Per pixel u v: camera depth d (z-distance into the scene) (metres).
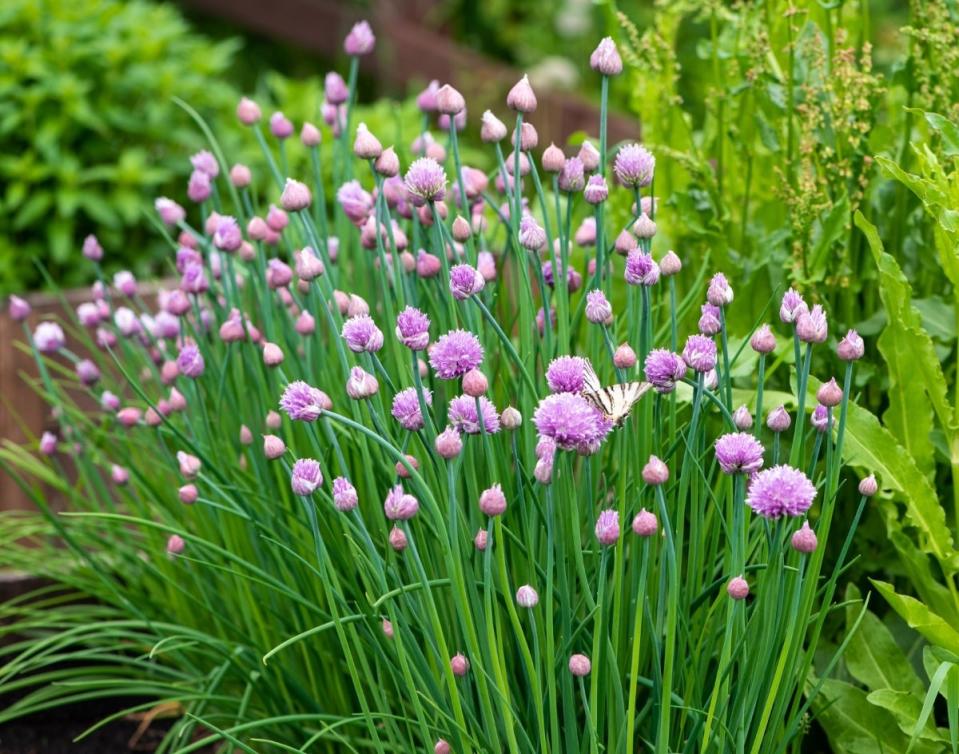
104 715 1.63
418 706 1.19
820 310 1.16
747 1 1.54
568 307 1.26
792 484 1.10
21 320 1.56
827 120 1.46
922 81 1.42
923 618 1.29
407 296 1.33
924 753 1.32
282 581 1.39
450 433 1.13
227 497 1.33
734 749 1.19
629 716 1.14
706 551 1.32
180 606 1.53
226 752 1.39
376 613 1.23
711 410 1.39
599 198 1.25
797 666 1.26
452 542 1.14
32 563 1.58
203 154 1.51
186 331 1.52
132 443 1.54
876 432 1.33
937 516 1.33
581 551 1.18
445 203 1.48
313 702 1.37
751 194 1.59
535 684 1.16
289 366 1.43
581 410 1.07
